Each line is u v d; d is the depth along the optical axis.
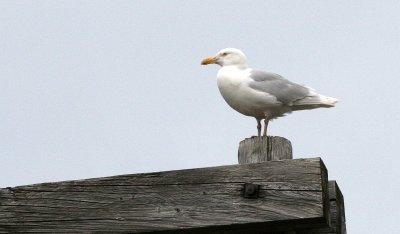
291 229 7.43
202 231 7.50
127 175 7.87
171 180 7.68
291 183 7.21
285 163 7.32
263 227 7.35
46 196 8.03
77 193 7.95
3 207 8.09
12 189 8.16
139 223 7.62
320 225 7.27
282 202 7.17
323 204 7.08
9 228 7.98
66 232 7.82
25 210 8.02
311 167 7.21
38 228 7.92
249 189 7.30
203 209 7.44
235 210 7.32
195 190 7.55
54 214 7.93
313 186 7.12
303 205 7.08
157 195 7.67
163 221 7.54
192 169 7.65
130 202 7.74
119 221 7.69
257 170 7.39
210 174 7.55
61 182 8.05
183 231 7.53
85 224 7.79
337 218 8.57
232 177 7.46
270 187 7.27
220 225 7.31
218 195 7.44
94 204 7.86
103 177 7.94
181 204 7.54
